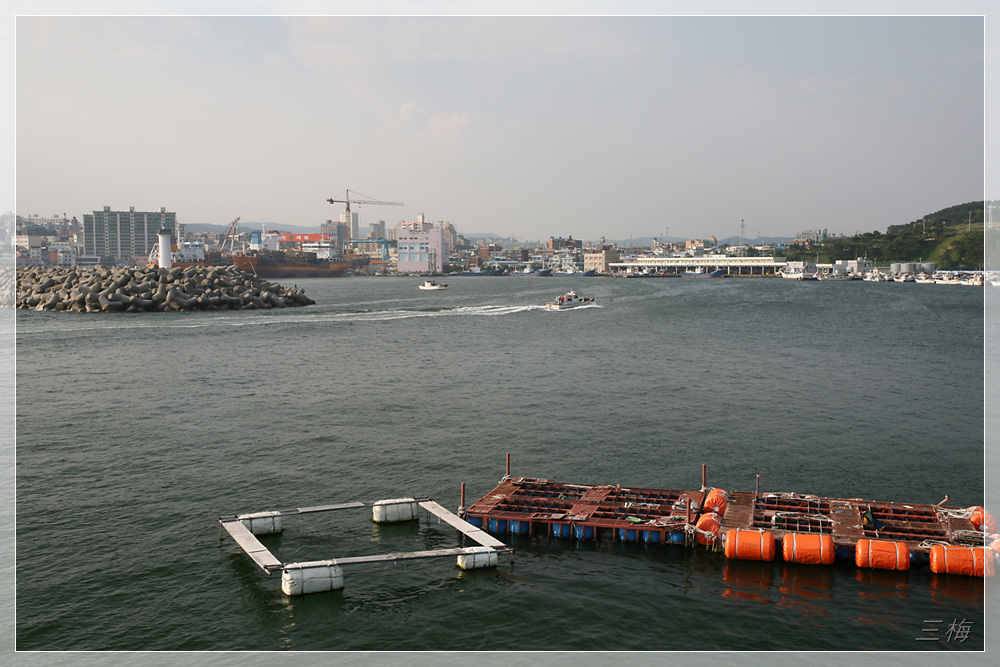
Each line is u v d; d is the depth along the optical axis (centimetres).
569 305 16800
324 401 6050
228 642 2480
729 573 2970
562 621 2611
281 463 4325
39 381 6988
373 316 14525
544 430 5056
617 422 5281
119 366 7931
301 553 3166
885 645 2467
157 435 4934
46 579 2889
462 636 2520
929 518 3322
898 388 6612
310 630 2558
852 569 3002
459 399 6119
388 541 3291
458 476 4088
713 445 4684
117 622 2594
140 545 3200
